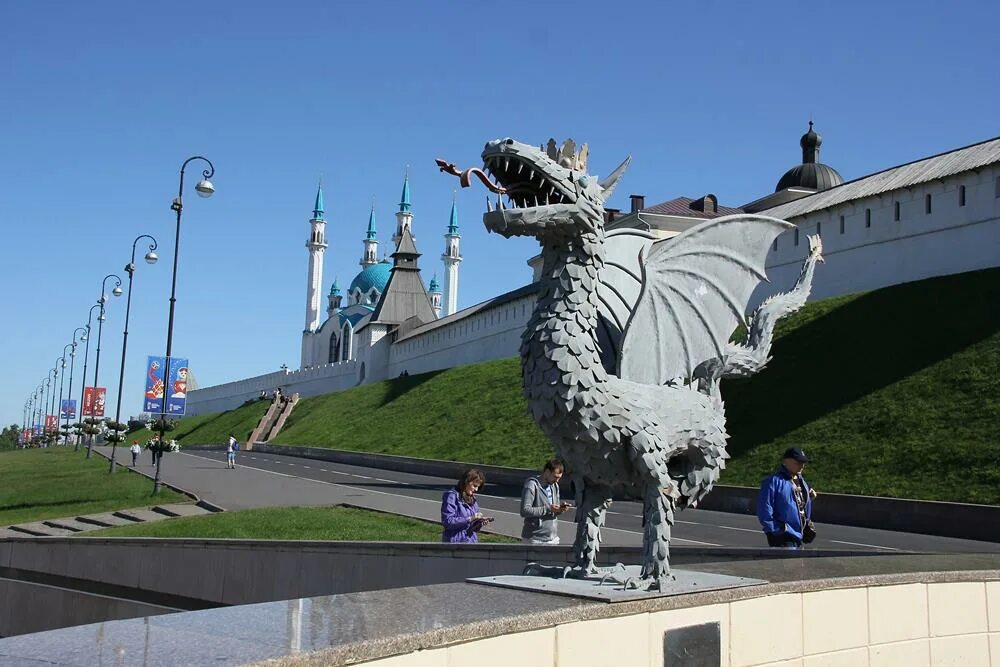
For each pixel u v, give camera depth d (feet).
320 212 425.69
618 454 17.37
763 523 28.68
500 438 126.11
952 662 18.98
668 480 17.33
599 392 17.15
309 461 162.91
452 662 11.60
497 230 16.98
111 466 136.87
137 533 61.21
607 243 20.93
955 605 19.22
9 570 59.31
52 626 53.36
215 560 44.39
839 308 107.76
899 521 62.13
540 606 13.44
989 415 73.36
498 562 31.27
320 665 9.85
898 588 18.42
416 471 127.95
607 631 13.84
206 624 11.11
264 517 63.21
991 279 94.32
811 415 88.48
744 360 23.48
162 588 47.39
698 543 50.60
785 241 122.42
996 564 20.93
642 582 15.92
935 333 91.40
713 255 22.90
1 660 9.03
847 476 74.02
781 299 25.32
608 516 68.49
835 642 17.38
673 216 164.25
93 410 217.97
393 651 10.75
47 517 81.15
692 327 22.02
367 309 368.27
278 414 253.65
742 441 89.97
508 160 16.88
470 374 172.65
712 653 15.44
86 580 52.54
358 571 37.24
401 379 210.18
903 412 80.38
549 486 31.73
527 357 17.63
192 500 83.61
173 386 110.93
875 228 110.83
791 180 187.62
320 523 59.31
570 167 17.52
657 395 18.76
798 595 16.94
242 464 154.40
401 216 456.04
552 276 17.69
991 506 56.24
